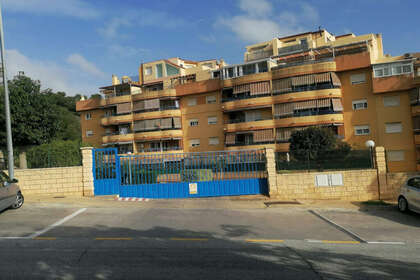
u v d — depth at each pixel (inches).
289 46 2075.5
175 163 690.2
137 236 352.5
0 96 911.7
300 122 1392.7
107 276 234.5
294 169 671.1
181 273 241.1
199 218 462.0
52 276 234.2
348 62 1384.1
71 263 261.7
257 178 681.6
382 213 530.6
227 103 1552.7
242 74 1593.3
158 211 510.0
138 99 1787.6
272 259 278.8
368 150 676.1
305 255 294.0
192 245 319.0
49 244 316.8
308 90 1408.7
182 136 1734.7
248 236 364.2
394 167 1316.4
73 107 2908.5
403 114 1316.4
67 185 634.2
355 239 364.5
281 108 1450.5
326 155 674.2
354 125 1382.9
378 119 1344.7
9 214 465.7
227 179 683.4
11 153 599.8
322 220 469.7
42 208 510.3
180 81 1844.2
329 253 302.8
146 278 231.0
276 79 1470.2
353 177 666.8
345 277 240.2
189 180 680.4
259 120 1476.4
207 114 1689.2
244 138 1573.6
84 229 382.9
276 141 1451.8
